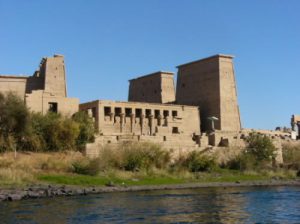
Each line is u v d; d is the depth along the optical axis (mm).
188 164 72375
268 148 82750
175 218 33469
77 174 58844
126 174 62281
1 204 39906
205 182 64062
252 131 92938
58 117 71500
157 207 38750
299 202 42844
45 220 32156
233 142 82188
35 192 46562
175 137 78500
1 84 82938
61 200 43031
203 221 32406
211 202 42500
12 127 64812
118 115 84500
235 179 68500
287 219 33562
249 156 78625
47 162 59625
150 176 63938
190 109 92062
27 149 66062
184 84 101562
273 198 46125
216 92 93812
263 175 74062
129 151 67312
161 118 88312
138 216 34156
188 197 46656
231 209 38062
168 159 72312
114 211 36312
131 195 48281
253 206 40000
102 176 59719
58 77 87312
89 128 72000
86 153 67250
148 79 107500
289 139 95250
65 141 68438
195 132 91375
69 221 31906
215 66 94812
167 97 103875
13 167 56125
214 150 79375
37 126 67625
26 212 35438
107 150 66812
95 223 31250
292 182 67375
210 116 94375
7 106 65000
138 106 86438
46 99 78625
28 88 85812
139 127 86125
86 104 84062
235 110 94625
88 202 41719
